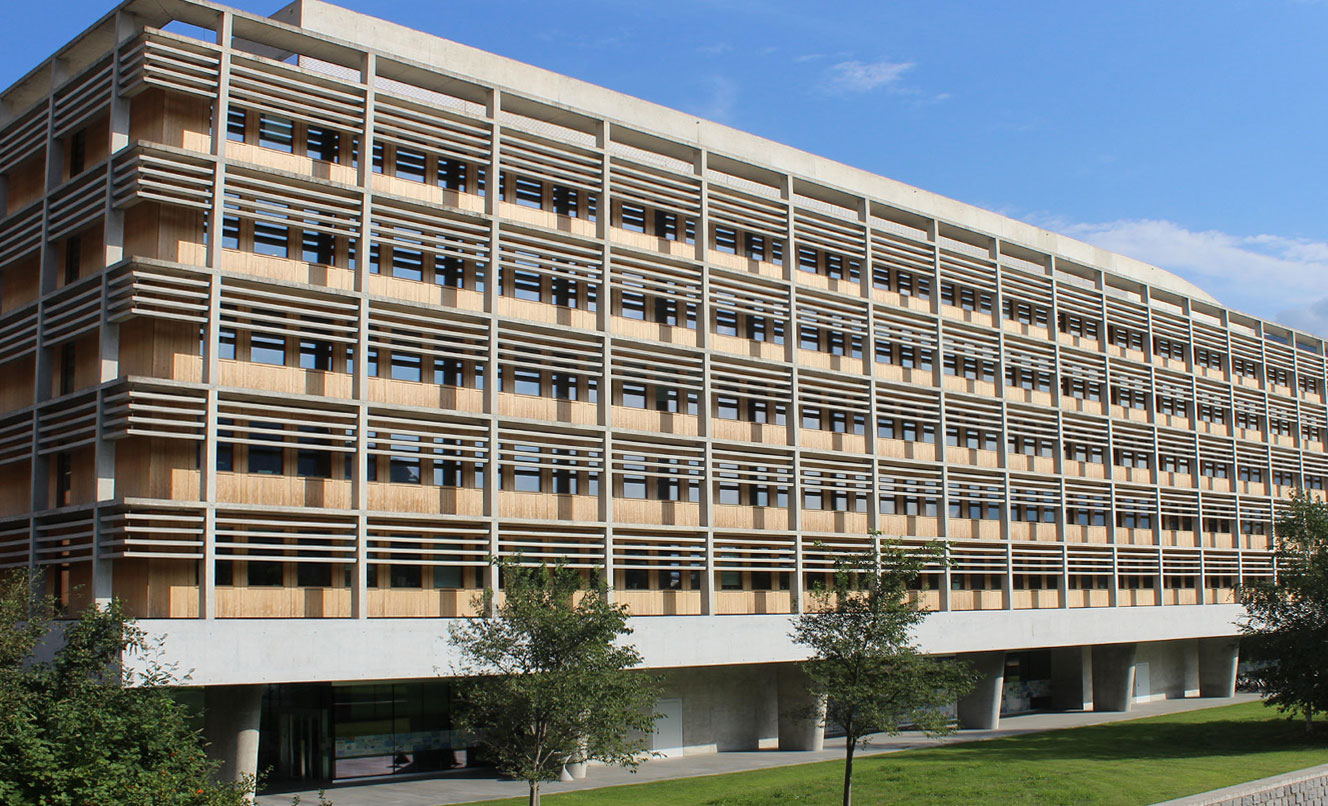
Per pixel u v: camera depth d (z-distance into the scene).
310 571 36.25
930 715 32.84
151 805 21.78
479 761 41.84
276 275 36.06
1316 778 36.25
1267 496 73.00
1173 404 67.62
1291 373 77.88
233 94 34.91
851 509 50.16
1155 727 52.12
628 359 42.53
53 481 37.59
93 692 23.88
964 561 53.19
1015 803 32.75
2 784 21.05
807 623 34.09
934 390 52.50
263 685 36.94
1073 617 57.69
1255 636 48.44
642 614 43.03
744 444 45.34
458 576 39.38
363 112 37.12
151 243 34.59
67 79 38.25
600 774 41.09
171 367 34.22
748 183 49.34
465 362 39.91
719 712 47.88
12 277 41.44
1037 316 59.75
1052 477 58.09
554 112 42.03
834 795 34.50
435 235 39.38
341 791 36.81
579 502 41.56
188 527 34.09
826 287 50.25
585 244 42.28
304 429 36.41
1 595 27.72
